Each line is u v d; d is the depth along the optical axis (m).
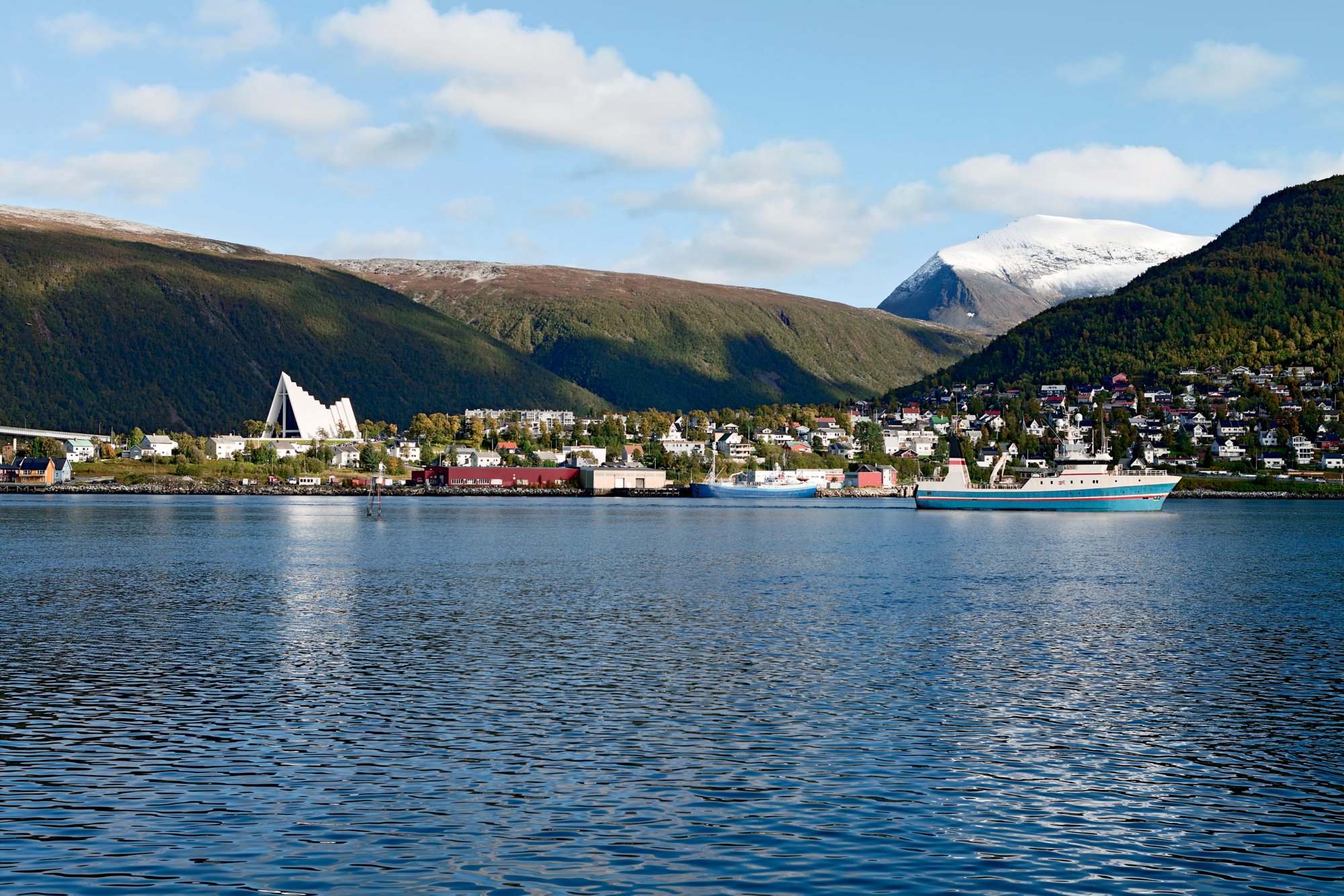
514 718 44.91
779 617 73.56
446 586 92.25
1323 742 41.88
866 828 32.44
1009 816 33.56
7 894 27.44
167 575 100.50
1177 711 46.59
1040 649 61.25
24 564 111.44
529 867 29.39
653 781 36.69
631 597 84.88
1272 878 29.17
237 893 27.66
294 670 54.66
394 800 34.66
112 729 42.81
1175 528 191.50
